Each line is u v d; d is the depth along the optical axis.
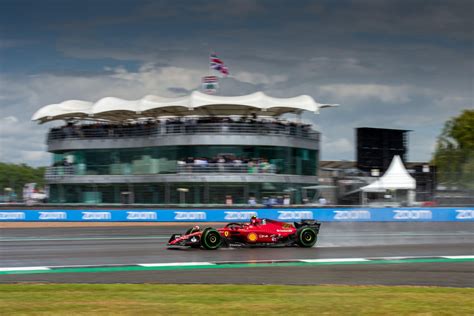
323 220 39.66
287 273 15.22
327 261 17.59
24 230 33.34
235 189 46.25
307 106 52.31
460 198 40.91
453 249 21.33
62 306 10.69
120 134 50.75
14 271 15.60
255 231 21.17
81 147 51.84
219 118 48.69
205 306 10.73
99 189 50.66
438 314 10.19
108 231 32.06
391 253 19.83
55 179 52.22
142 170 49.53
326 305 10.85
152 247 21.81
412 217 39.66
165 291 12.50
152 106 51.66
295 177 48.44
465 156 41.41
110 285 13.26
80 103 58.22
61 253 19.80
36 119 56.06
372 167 62.78
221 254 19.31
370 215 39.69
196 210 40.12
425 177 42.69
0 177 43.88
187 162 46.84
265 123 48.44
